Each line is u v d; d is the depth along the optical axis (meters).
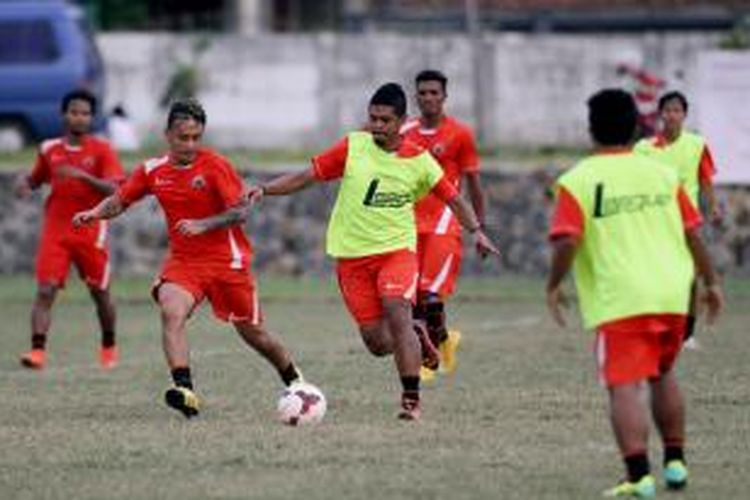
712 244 79.81
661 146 54.91
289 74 114.44
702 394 44.28
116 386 47.16
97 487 32.38
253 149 106.12
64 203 53.00
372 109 39.97
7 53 102.69
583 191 30.75
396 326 39.69
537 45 111.56
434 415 40.66
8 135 102.62
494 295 73.81
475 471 33.50
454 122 49.72
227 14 135.62
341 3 137.75
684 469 31.53
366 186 40.00
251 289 41.19
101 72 105.31
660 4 129.75
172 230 41.06
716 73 77.06
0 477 33.47
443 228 48.09
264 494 31.55
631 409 30.41
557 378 47.41
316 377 47.69
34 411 42.06
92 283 52.81
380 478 32.88
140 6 135.00
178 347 40.00
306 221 82.44
